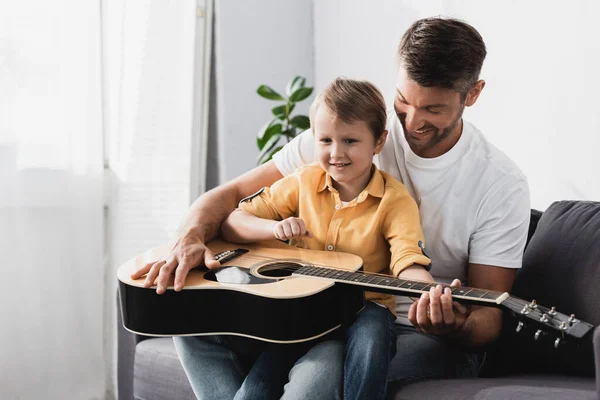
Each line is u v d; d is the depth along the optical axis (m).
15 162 2.26
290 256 1.49
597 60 2.06
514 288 1.55
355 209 1.51
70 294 2.41
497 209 1.54
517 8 2.27
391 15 2.77
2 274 2.25
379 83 2.87
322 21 3.15
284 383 1.34
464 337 1.36
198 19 2.79
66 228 2.39
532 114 2.26
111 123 2.55
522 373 1.47
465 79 1.40
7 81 2.25
